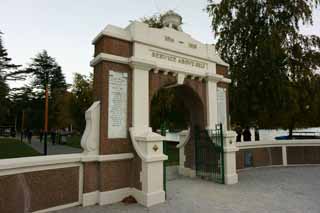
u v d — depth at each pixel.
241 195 7.16
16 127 54.38
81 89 27.81
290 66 14.01
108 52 6.97
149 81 7.83
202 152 9.71
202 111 9.52
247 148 12.05
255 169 11.88
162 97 18.31
